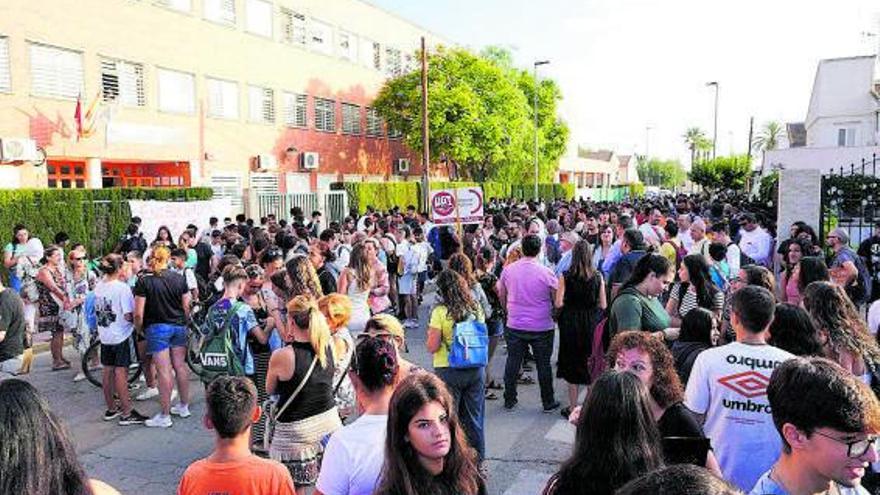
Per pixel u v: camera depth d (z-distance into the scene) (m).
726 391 3.54
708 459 2.98
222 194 27.88
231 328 5.88
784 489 2.36
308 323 4.46
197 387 8.80
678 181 147.62
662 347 3.28
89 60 21.84
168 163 26.38
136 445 6.79
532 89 47.97
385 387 3.21
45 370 9.80
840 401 2.17
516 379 7.56
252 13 29.59
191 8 26.16
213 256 13.03
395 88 36.94
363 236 11.83
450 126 35.12
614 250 9.97
